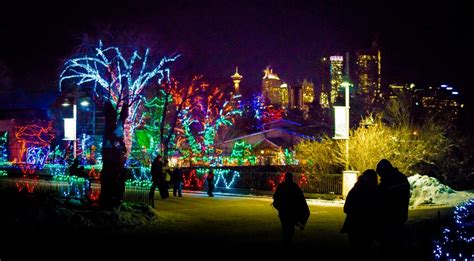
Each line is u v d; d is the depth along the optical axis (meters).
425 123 34.59
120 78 46.09
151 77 49.19
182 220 19.84
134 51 46.97
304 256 12.45
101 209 19.23
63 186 38.25
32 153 63.16
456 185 34.50
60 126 66.75
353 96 49.41
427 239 13.40
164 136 56.31
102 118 58.62
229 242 14.74
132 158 51.41
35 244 14.32
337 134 27.77
